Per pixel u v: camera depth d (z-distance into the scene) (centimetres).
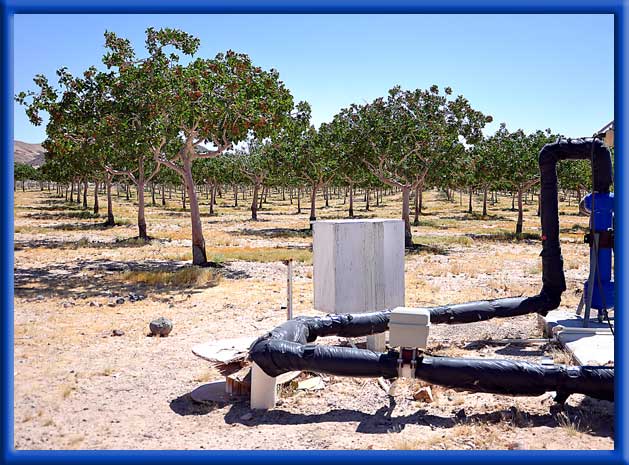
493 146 4353
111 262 2273
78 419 680
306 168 4681
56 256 2438
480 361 682
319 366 687
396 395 753
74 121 2073
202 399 745
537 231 4228
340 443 593
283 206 8275
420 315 658
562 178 4909
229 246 3056
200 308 1378
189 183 2220
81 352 986
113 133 2012
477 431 618
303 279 1891
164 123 2095
